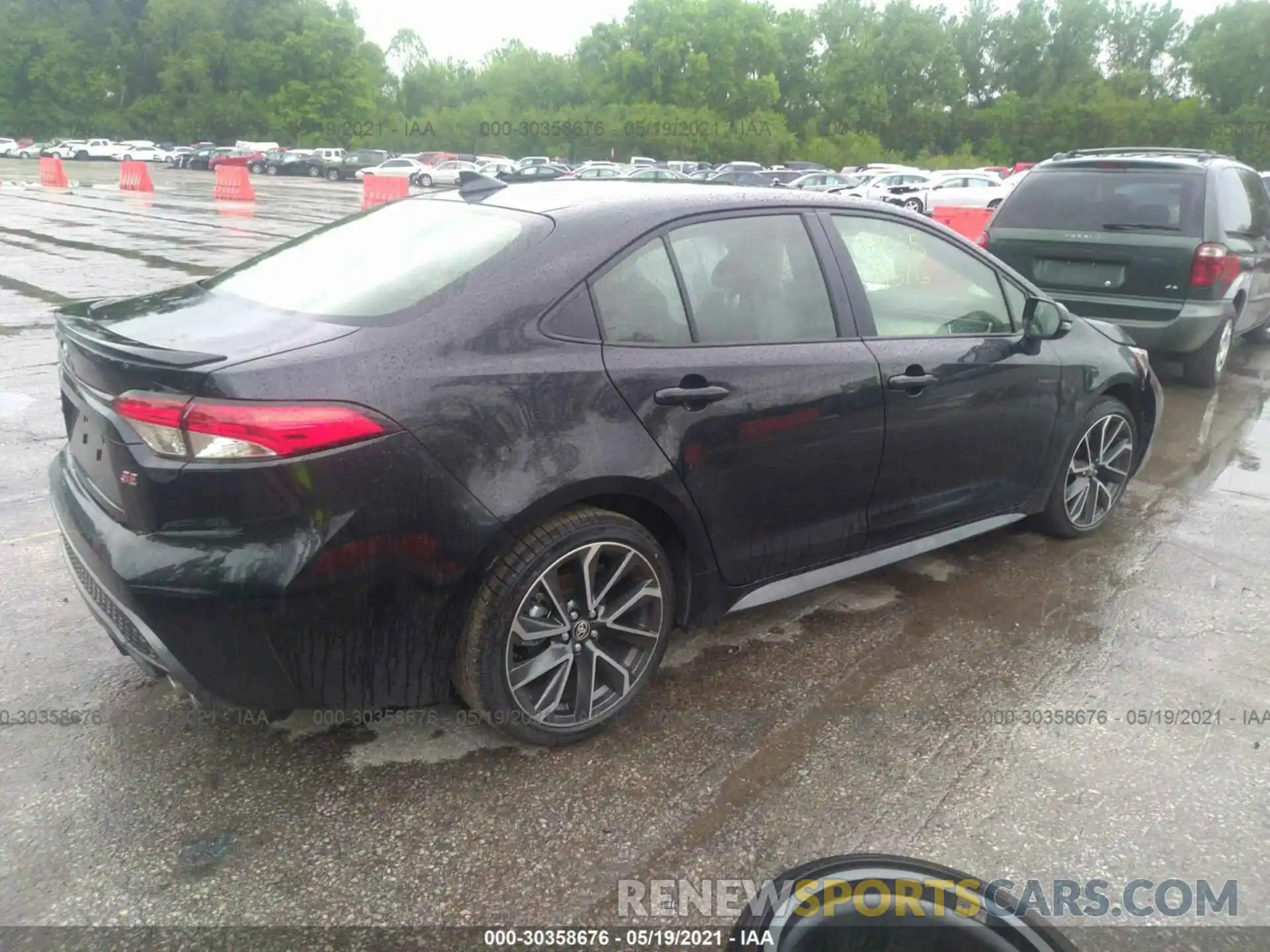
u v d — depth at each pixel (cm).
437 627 248
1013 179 3047
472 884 228
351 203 2955
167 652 229
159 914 216
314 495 223
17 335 827
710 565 299
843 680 320
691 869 234
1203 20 8062
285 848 237
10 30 8075
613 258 274
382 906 221
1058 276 719
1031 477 402
